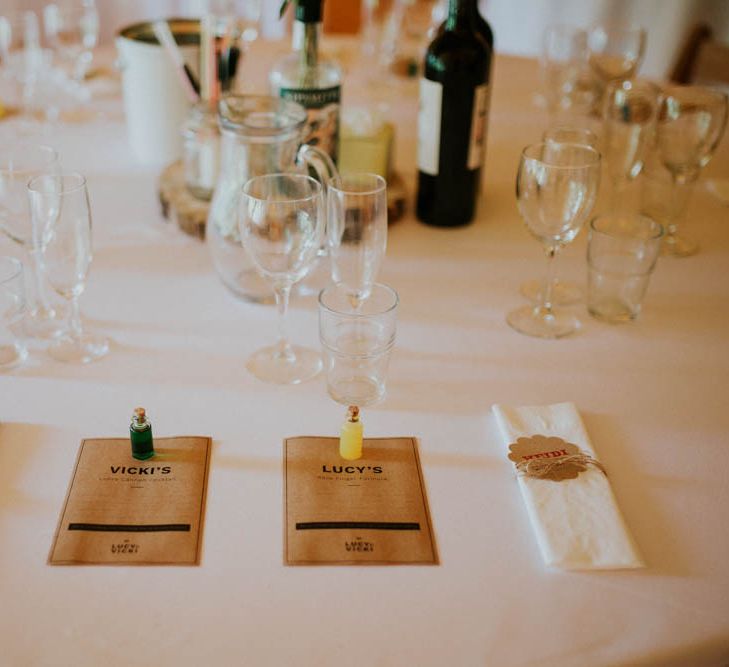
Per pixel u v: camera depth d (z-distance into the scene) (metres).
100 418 0.91
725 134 1.76
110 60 1.99
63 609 0.69
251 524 0.78
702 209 1.44
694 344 1.08
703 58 2.01
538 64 2.13
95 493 0.80
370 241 1.00
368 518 0.79
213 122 1.25
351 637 0.68
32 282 1.16
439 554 0.76
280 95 1.22
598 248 1.11
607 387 1.00
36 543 0.75
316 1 1.20
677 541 0.78
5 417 0.90
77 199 0.95
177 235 1.30
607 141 1.34
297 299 1.15
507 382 1.00
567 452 0.86
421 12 2.03
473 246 1.31
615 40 1.79
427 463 0.86
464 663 0.67
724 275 1.25
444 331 1.09
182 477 0.83
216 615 0.69
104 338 1.04
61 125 1.65
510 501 0.82
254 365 1.00
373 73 1.96
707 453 0.90
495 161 1.59
